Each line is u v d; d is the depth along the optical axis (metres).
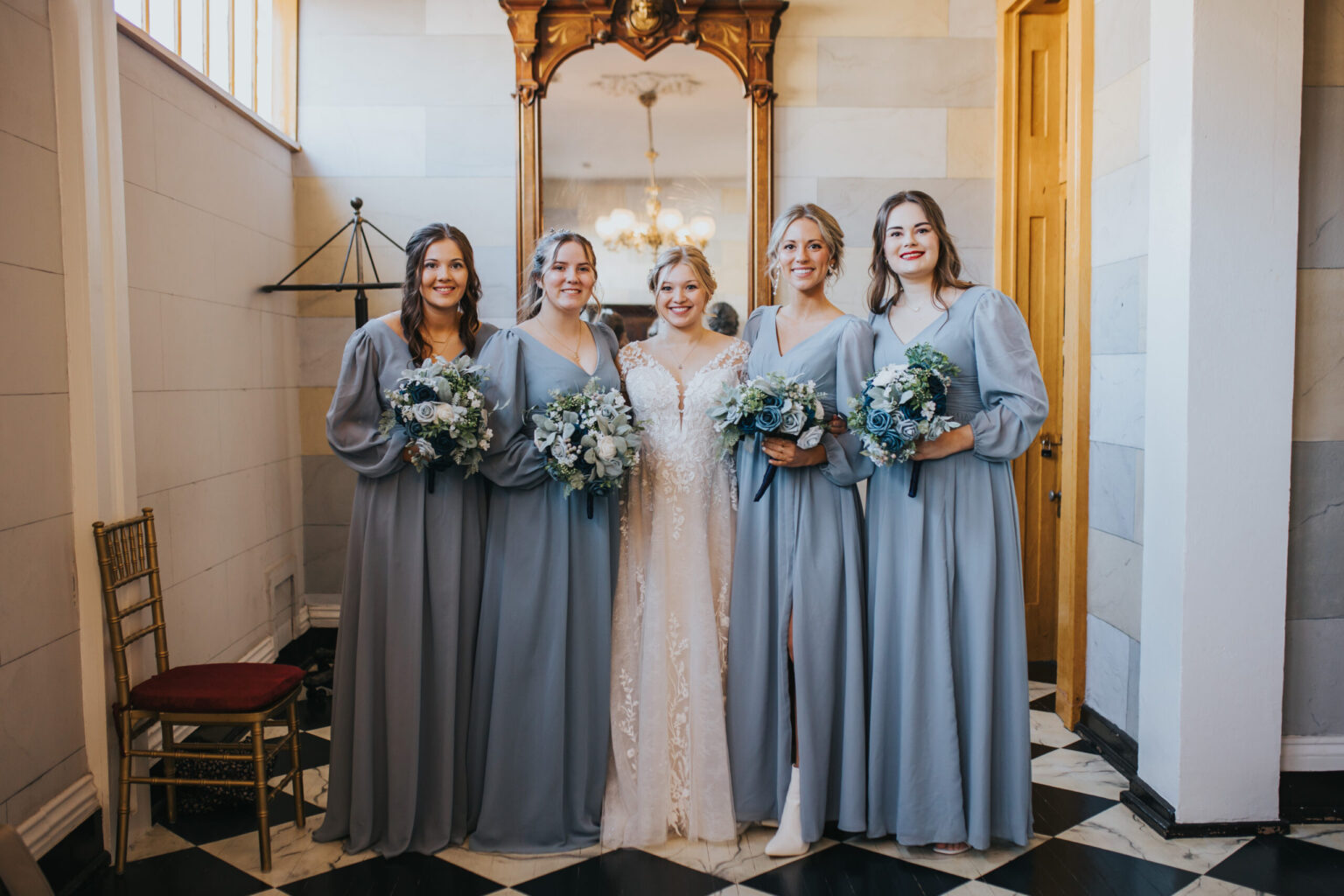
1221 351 2.63
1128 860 2.58
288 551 4.39
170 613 3.17
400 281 4.50
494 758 2.64
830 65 4.44
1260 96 2.61
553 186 4.42
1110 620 3.35
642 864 2.56
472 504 2.72
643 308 4.43
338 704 2.68
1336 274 2.78
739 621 2.69
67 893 2.38
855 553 2.69
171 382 3.21
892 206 2.70
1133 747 3.15
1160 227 2.76
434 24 4.45
